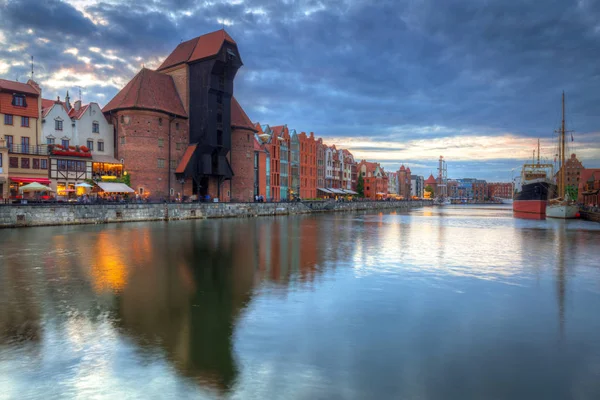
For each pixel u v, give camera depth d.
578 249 32.50
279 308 14.93
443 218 83.38
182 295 16.64
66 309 14.56
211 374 9.57
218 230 45.06
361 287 18.38
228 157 79.56
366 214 98.12
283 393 8.74
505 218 83.81
